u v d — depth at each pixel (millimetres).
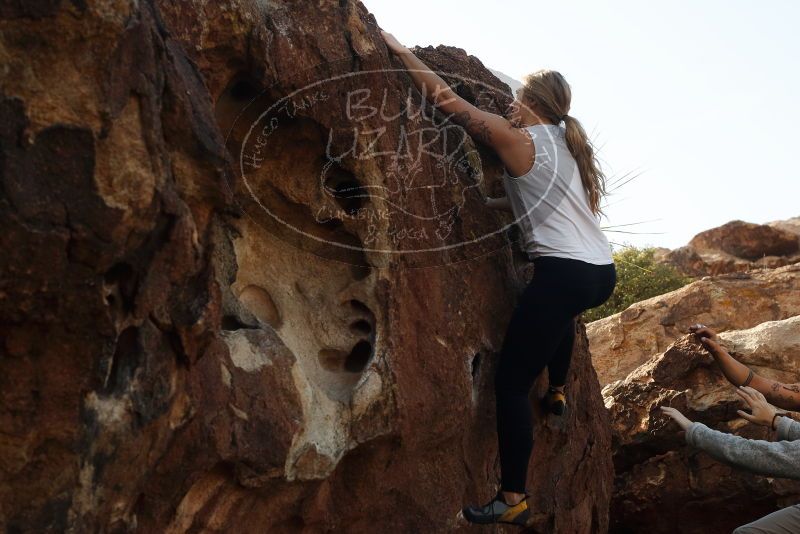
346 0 3328
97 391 2227
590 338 9312
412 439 3479
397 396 3338
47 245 1990
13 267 1961
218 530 2918
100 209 2068
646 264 13969
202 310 2432
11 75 1977
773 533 3852
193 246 2350
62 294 2061
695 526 5855
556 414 4430
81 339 2131
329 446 3125
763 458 3684
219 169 2443
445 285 3680
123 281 2238
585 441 5055
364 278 3381
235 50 2961
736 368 4492
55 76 2027
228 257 2951
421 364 3490
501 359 3799
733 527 5777
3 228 1927
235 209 2576
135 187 2127
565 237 3660
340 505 3387
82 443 2203
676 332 8844
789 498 5562
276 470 2906
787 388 4480
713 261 18812
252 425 2814
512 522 3779
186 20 2797
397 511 3605
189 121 2369
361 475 3402
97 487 2297
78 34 2037
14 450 2104
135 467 2414
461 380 3684
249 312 3055
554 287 3648
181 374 2486
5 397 2070
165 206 2221
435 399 3527
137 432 2344
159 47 2283
